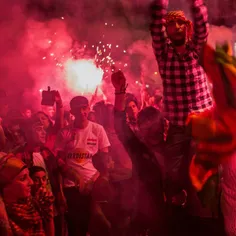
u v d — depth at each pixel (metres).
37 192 4.82
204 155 3.88
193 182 3.93
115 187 5.27
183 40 4.85
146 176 5.13
